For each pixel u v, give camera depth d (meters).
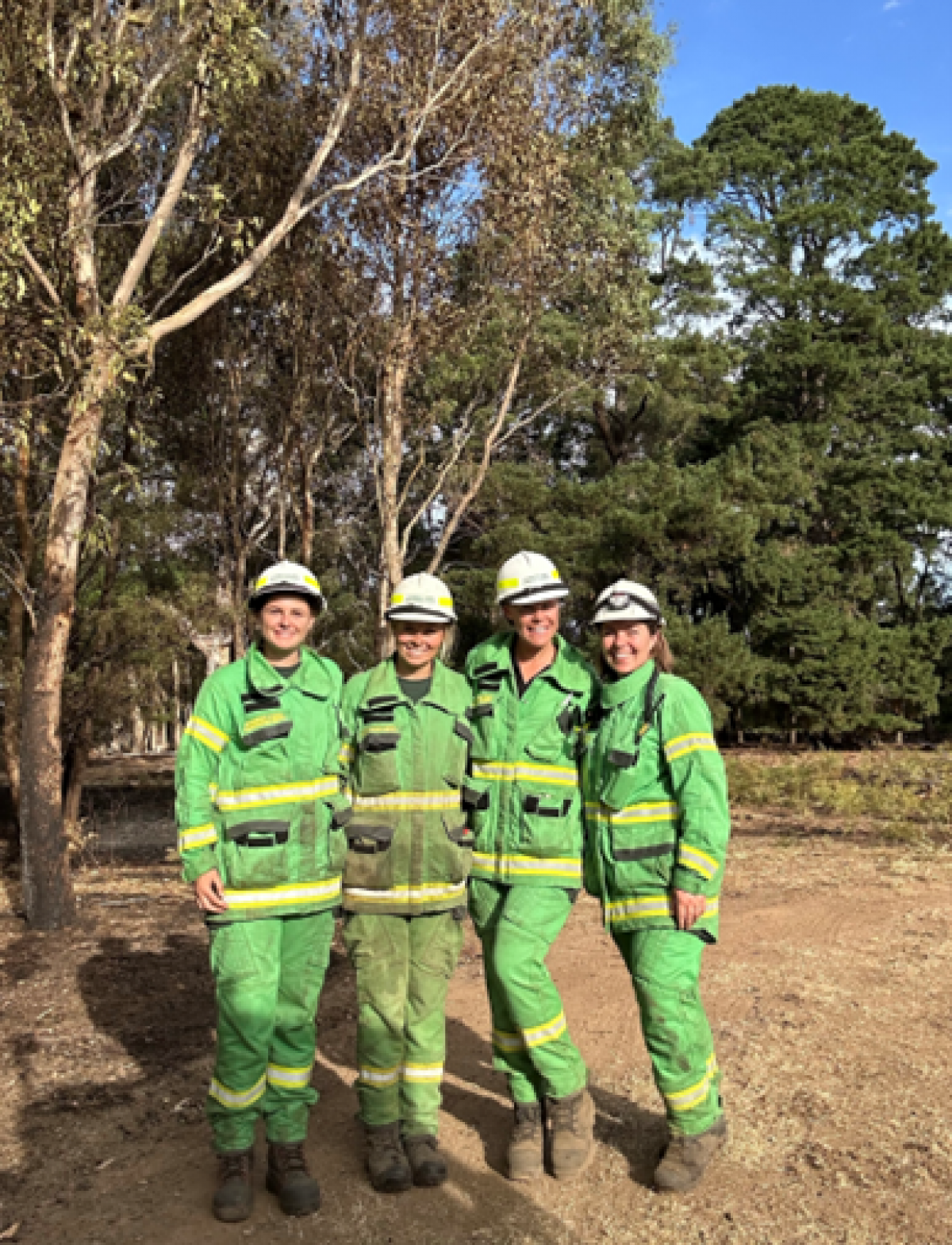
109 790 20.34
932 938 6.43
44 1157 3.77
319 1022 5.18
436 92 11.45
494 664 3.66
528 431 25.45
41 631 7.71
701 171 30.28
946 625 31.16
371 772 3.56
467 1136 3.87
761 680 28.45
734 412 33.19
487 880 3.61
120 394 8.27
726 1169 3.58
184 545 14.45
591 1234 3.20
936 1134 3.80
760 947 6.25
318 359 13.74
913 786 14.88
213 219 9.39
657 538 24.09
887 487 32.88
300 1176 3.38
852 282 38.09
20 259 7.59
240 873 3.37
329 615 22.27
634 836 3.48
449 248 12.82
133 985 5.94
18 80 7.68
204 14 8.18
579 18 12.69
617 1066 4.46
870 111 40.59
